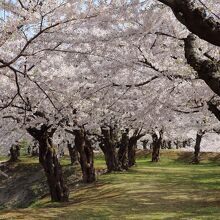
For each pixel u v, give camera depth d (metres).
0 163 47.25
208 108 13.04
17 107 16.14
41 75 14.52
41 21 9.95
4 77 14.72
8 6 9.71
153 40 12.64
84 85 15.27
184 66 12.15
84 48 12.88
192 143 67.62
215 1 11.81
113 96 15.00
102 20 11.33
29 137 26.81
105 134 32.03
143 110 15.21
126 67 13.19
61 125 19.55
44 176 35.53
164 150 56.53
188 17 5.39
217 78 5.93
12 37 10.44
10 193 34.97
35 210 16.97
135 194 20.48
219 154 52.06
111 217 14.62
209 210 14.95
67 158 53.25
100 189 23.89
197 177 28.33
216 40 5.35
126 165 34.41
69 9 10.08
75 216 15.12
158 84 14.17
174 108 14.56
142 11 11.26
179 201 17.77
